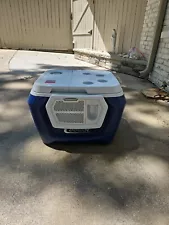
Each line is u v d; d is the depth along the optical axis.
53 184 1.11
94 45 4.82
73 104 1.22
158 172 1.23
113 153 1.41
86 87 1.21
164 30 2.82
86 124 1.30
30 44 6.61
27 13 6.11
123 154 1.40
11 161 1.29
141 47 3.71
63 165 1.27
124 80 3.40
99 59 4.49
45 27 6.28
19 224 0.88
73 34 5.76
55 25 6.21
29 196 1.03
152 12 3.18
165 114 2.09
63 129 1.34
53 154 1.37
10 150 1.41
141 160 1.34
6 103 2.25
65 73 1.56
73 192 1.07
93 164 1.29
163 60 2.84
